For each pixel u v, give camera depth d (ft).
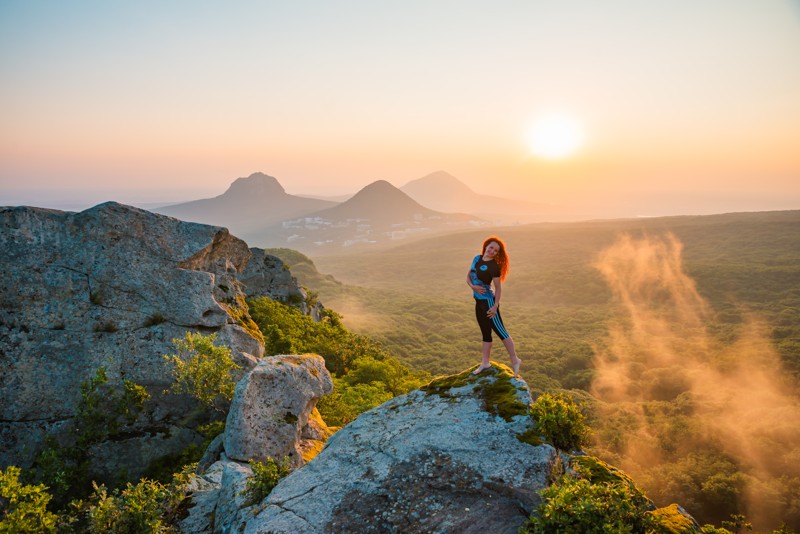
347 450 26.84
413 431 26.20
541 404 24.23
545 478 20.94
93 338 53.36
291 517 22.24
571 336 560.61
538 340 534.78
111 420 51.39
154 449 52.60
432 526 20.13
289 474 26.71
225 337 61.98
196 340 54.49
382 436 26.84
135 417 53.06
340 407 67.62
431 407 28.07
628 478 21.50
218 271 71.41
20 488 28.53
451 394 28.71
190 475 34.12
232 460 37.40
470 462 22.71
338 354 121.90
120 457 50.72
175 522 29.17
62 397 50.37
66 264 53.72
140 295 57.36
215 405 56.70
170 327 58.18
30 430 48.19
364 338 154.71
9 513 28.76
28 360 49.73
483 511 20.36
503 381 28.07
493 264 28.43
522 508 20.22
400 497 21.97
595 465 22.24
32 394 49.11
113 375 53.21
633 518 18.65
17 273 50.90
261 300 124.26
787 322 521.24
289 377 42.50
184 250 61.72
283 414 40.81
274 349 94.07
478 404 26.84
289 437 39.83
